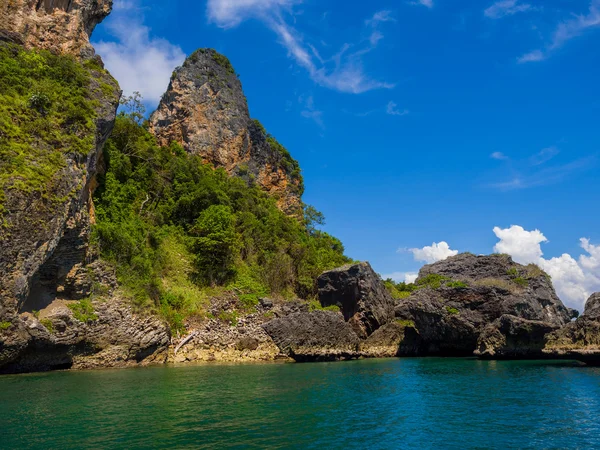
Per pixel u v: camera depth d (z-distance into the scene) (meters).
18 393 21.00
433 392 23.88
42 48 37.75
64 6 40.28
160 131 75.19
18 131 28.83
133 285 35.78
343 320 46.66
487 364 39.41
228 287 45.72
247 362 38.72
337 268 54.00
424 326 53.34
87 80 36.53
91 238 33.75
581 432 16.02
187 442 13.82
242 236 53.53
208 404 19.33
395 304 56.94
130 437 14.17
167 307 38.47
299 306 45.00
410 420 17.48
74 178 30.45
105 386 23.20
